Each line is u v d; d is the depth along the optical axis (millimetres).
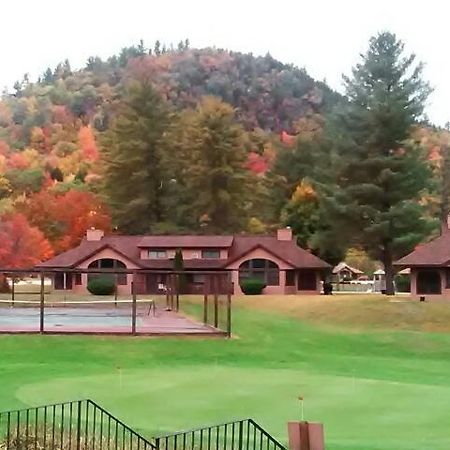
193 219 92688
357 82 67312
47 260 76688
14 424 15547
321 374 27375
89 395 21531
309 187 85188
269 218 96812
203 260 70500
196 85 198750
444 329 44344
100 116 154000
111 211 90125
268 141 127812
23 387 23422
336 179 67500
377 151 65500
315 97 196000
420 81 66500
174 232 89812
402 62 66500
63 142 134125
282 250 70438
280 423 17375
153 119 93062
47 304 61219
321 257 80375
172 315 52688
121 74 197375
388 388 23406
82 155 126625
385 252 65625
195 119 91625
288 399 20875
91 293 70500
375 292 76062
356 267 107188
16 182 106250
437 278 56375
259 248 68562
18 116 157625
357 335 41438
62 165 121688
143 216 92250
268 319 47406
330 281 80812
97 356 33031
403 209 62438
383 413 18750
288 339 39656
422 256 57000
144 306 61094
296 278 68938
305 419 17812
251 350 35344
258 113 186500
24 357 32656
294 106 190500
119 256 71250
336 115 67500
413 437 15773
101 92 176500
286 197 97125
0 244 74438
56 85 182625
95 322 46500
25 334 37344
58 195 94125
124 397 21109
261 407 19500
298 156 97938
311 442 8266
